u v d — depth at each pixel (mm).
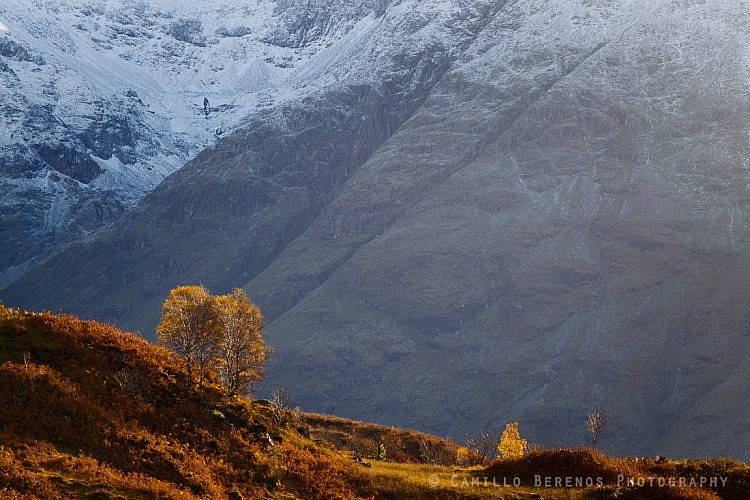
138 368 79438
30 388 67250
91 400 70125
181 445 70000
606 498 72312
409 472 83438
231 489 66312
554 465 80875
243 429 77750
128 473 62312
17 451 59531
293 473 73750
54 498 55094
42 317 81250
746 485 74750
